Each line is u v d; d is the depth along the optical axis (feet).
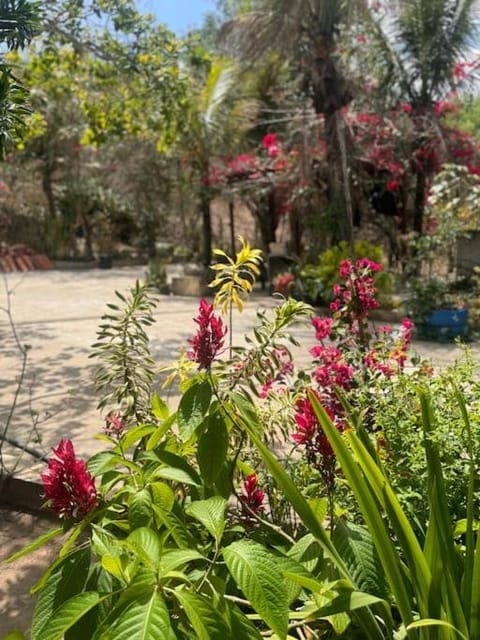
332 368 7.42
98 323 27.55
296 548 5.52
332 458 5.77
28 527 10.28
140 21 20.49
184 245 50.14
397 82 36.47
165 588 4.47
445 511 4.99
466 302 25.96
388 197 37.45
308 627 5.76
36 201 55.01
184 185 42.50
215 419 5.99
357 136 32.89
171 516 5.52
